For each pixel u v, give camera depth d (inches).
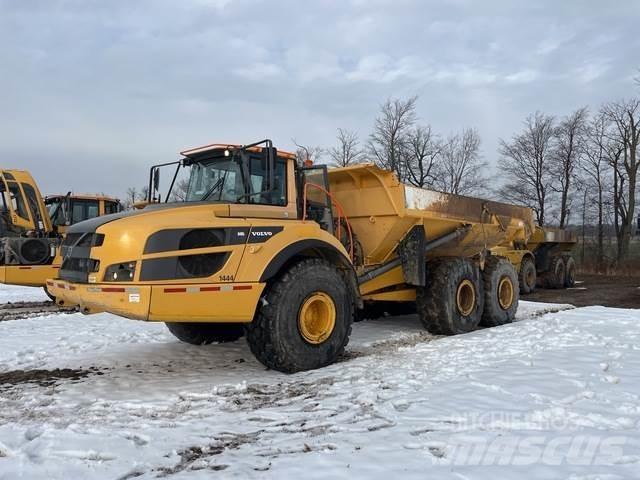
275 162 235.1
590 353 236.7
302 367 216.2
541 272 682.8
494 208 367.2
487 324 342.6
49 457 127.6
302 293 217.6
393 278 304.0
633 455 122.0
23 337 306.2
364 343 278.8
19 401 180.7
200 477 115.5
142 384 203.0
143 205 295.9
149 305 182.1
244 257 204.7
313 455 126.0
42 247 441.4
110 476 118.0
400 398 171.3
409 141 1381.6
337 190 302.4
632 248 1353.3
